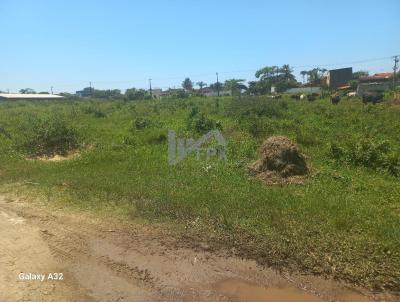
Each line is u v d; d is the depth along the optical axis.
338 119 18.62
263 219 6.64
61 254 5.95
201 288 5.00
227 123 17.73
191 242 6.14
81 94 95.44
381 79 66.75
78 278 5.29
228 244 5.98
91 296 4.88
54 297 4.84
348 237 5.91
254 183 9.05
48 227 6.95
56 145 14.46
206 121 16.39
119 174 10.06
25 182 9.82
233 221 6.64
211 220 6.77
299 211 6.93
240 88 78.44
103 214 7.40
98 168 11.01
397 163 10.09
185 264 5.55
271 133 15.05
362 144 11.09
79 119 23.67
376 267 5.16
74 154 13.83
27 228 6.94
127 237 6.42
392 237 5.86
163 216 7.10
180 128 16.59
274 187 8.72
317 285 4.95
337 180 9.16
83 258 5.81
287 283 5.04
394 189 8.48
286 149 9.63
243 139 14.02
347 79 68.88
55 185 9.33
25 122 18.53
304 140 13.42
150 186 8.76
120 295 4.89
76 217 7.33
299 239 5.89
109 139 15.38
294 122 17.81
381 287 4.84
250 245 5.88
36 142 14.39
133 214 7.25
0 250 6.11
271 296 4.80
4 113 27.73
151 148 13.47
